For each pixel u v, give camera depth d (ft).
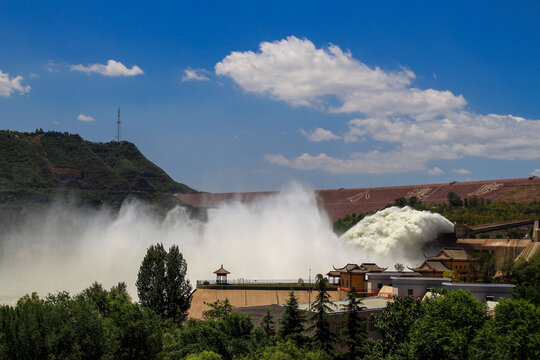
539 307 284.82
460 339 249.75
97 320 270.05
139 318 280.10
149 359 274.77
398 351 272.31
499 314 273.13
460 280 542.16
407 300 305.94
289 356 265.34
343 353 317.83
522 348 252.01
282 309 409.49
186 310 427.74
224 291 504.02
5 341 246.47
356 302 326.03
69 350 256.32
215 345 287.89
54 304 316.19
